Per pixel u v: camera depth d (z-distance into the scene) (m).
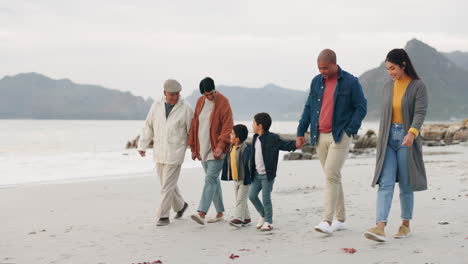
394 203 6.62
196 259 4.03
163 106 5.84
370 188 8.73
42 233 5.40
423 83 4.17
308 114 5.16
